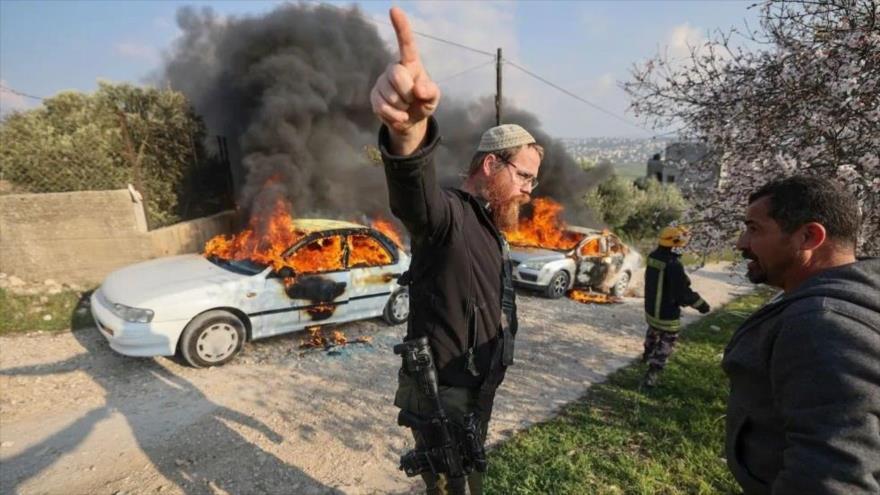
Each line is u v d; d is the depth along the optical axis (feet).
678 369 16.47
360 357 17.62
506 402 14.05
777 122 11.69
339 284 18.69
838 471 3.14
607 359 18.15
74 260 23.45
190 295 15.83
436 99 3.52
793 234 4.10
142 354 15.08
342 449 11.64
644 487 9.68
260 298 17.02
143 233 24.07
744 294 30.17
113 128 28.45
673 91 13.60
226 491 10.00
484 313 5.49
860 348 3.32
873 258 3.84
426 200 4.15
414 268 5.42
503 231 5.98
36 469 10.70
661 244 14.89
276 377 15.80
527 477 9.97
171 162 30.04
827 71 10.33
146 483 10.23
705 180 15.15
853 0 9.95
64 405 13.70
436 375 5.49
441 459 5.56
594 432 12.07
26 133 26.78
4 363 16.38
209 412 13.38
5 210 22.43
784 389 3.66
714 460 10.79
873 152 10.20
